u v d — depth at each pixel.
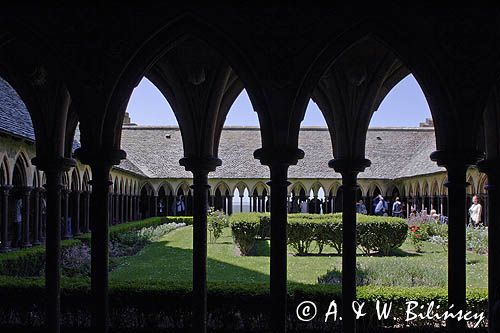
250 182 30.92
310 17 3.96
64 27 4.00
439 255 15.19
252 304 6.96
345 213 5.52
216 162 5.47
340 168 5.49
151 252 15.88
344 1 3.89
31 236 15.58
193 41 4.56
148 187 31.33
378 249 15.89
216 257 14.45
